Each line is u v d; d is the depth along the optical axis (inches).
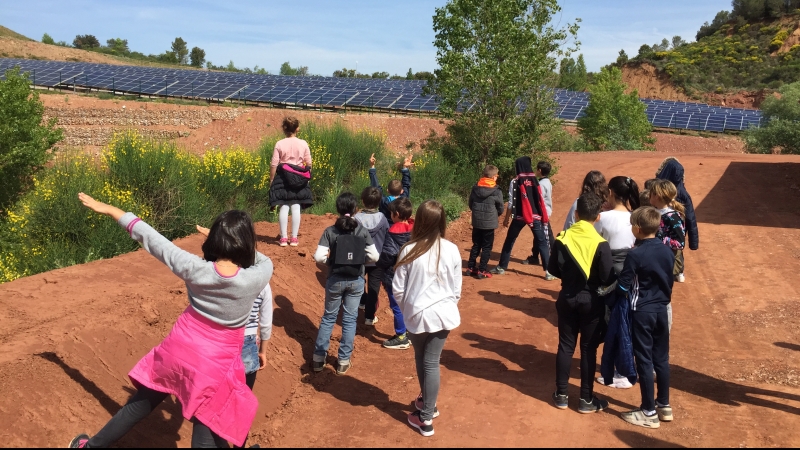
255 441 168.4
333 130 612.7
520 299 304.2
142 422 152.4
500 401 195.8
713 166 683.4
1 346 159.3
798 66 3019.2
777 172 612.7
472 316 279.7
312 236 346.6
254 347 152.4
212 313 125.8
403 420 183.5
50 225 333.1
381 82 2017.7
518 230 341.4
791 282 314.3
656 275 175.3
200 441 126.8
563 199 564.1
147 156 386.9
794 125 1197.1
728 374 216.8
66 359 159.8
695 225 251.8
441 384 209.3
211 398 124.7
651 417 178.1
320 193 526.0
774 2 3902.6
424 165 569.3
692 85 3189.0
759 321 267.6
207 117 1347.2
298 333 238.5
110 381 162.2
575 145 1268.5
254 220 426.6
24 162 598.2
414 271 169.0
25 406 138.4
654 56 3688.5
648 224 177.5
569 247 180.9
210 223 388.8
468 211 518.6
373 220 240.4
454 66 565.6
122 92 1556.3
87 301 201.6
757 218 449.7
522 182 332.8
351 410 189.9
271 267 138.4
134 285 226.2
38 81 1592.0
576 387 209.0
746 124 1608.0
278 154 298.7
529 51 556.1
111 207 130.2
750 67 3299.7
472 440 170.6
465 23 578.9
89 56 3169.3
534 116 585.9
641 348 177.5
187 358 123.6
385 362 231.1
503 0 556.7
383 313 285.1
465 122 591.8
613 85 1350.9
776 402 194.4
